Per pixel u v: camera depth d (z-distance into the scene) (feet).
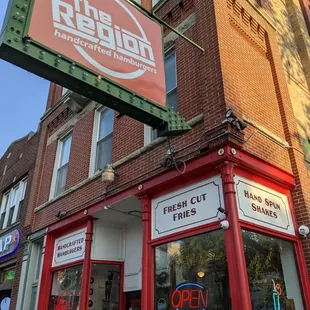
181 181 21.06
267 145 22.68
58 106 41.09
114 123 30.53
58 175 37.45
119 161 26.84
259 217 19.45
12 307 35.01
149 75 16.81
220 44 22.35
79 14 14.71
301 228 21.70
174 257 20.04
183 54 25.29
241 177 19.56
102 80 14.51
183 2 26.96
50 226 33.88
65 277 30.37
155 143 23.84
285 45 33.76
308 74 34.53
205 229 18.54
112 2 16.61
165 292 19.77
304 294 19.98
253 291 17.25
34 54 12.45
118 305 28.71
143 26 17.75
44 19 13.29
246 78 24.26
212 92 21.13
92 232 28.71
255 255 18.31
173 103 24.79
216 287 17.40
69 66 13.44
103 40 15.26
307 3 42.47
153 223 22.02
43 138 42.42
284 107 27.07
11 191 49.14
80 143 34.53
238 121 19.42
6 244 42.63
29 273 35.04
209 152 19.33
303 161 25.48
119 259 29.35
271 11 34.42
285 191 23.04
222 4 24.84
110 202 26.20
